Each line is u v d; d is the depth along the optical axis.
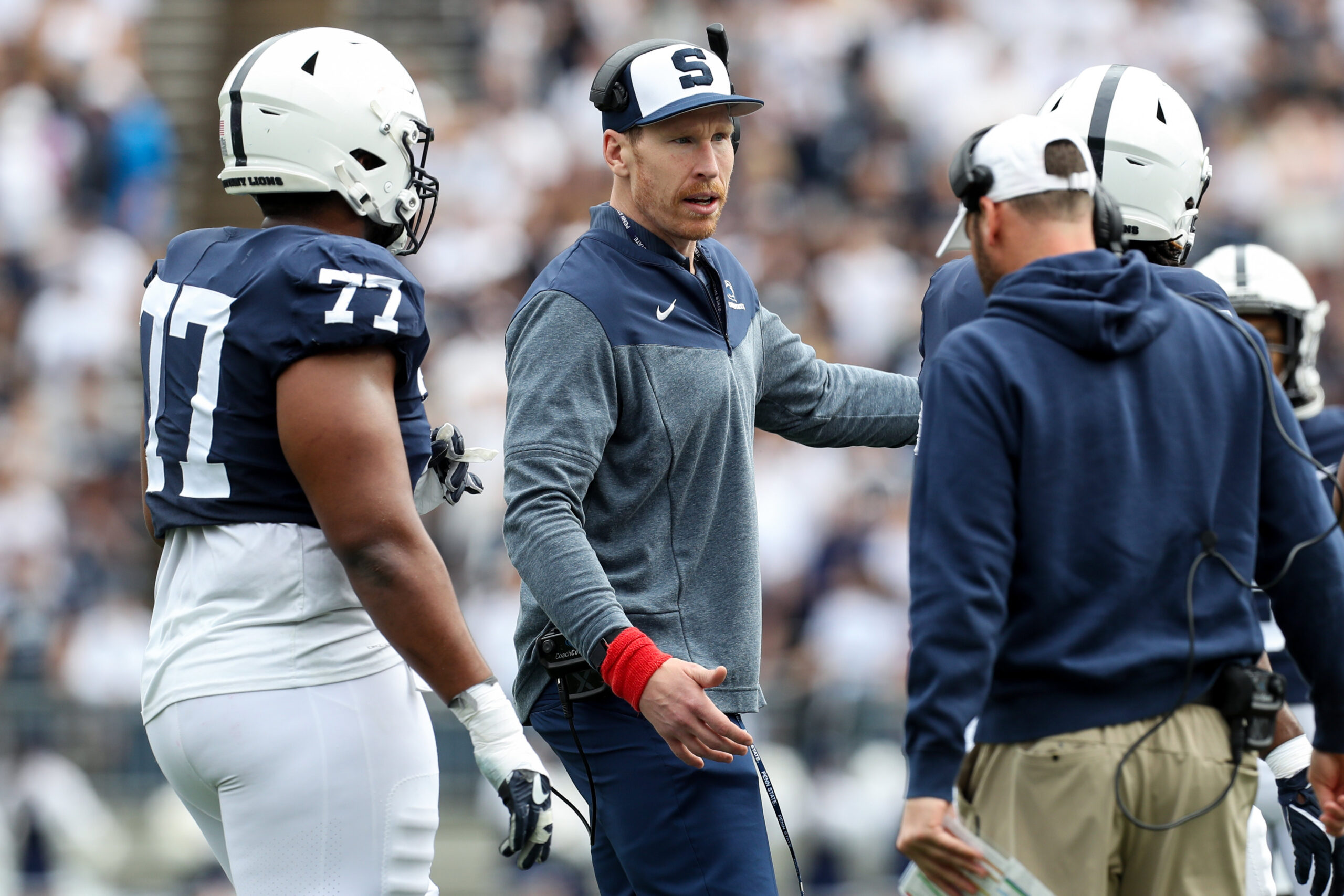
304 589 10.99
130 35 50.91
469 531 36.66
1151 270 11.88
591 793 12.85
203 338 11.03
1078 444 10.39
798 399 13.98
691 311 12.77
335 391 10.72
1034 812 10.49
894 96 50.78
